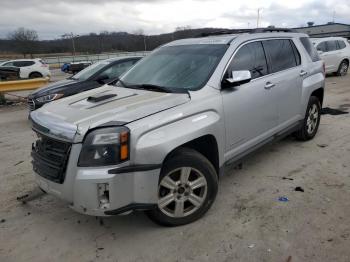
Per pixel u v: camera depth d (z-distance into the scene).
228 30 4.99
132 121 3.01
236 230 3.35
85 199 2.90
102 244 3.27
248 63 4.28
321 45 15.10
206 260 2.96
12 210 3.99
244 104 4.02
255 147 4.38
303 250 3.01
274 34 4.98
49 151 3.20
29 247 3.28
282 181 4.38
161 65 4.36
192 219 3.50
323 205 3.73
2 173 5.13
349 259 2.88
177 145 3.17
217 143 3.67
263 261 2.90
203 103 3.52
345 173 4.54
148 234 3.38
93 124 2.96
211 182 3.55
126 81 4.43
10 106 11.69
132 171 2.94
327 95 10.45
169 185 3.30
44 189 3.31
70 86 7.86
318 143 5.77
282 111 4.84
